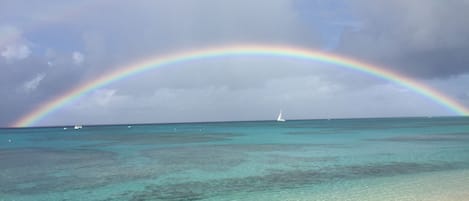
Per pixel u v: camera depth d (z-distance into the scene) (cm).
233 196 2305
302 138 7650
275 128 15000
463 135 7538
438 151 4466
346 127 14450
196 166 3550
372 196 2175
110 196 2383
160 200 2258
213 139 7838
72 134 12175
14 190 2616
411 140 6300
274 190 2445
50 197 2403
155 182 2794
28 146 6612
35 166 3731
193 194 2389
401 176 2819
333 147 5341
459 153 4219
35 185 2769
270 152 4756
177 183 2744
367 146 5362
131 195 2397
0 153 5231
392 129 11125
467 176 2733
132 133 12312
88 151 5316
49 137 10150
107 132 13800
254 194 2342
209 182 2762
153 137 9106
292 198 2203
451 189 2286
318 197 2206
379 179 2722
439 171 3014
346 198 2152
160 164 3728
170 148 5603
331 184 2591
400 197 2123
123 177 3020
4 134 13550
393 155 4162
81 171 3356
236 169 3338
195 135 9994
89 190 2567
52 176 3130
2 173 3322
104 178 2991
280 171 3188
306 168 3328
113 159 4219
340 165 3475
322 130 11925
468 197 2084
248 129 14450
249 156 4328
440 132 8838
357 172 3064
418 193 2203
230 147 5612
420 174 2886
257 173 3103
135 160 4088
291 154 4481
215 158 4172
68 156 4631
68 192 2520
